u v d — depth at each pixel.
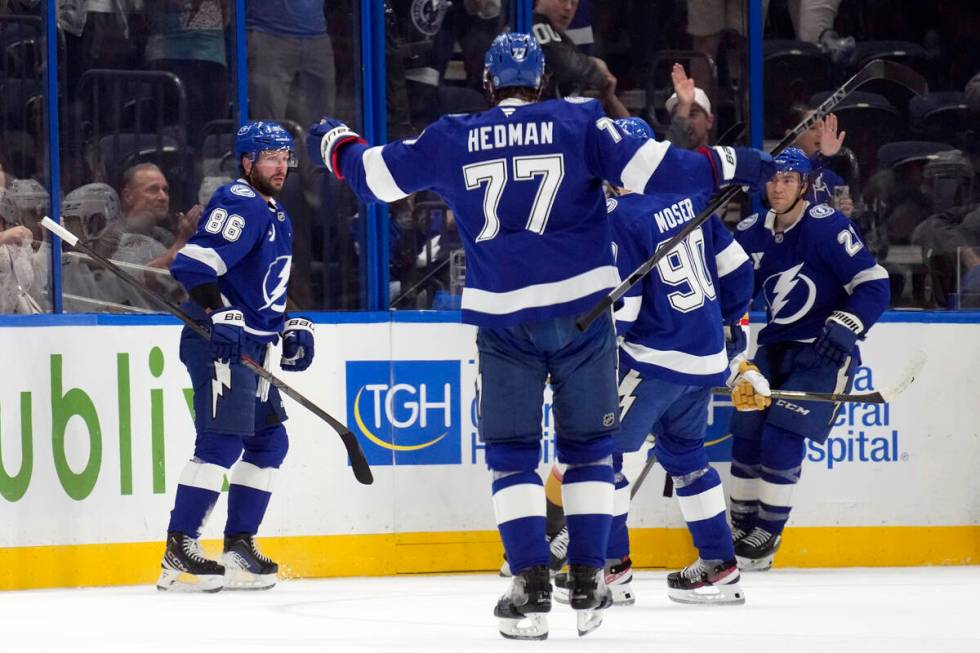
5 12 21.62
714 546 17.88
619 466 17.94
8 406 20.62
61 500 20.86
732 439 23.03
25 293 21.73
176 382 21.45
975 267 24.19
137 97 22.31
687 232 14.36
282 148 20.06
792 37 23.91
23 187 21.77
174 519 19.75
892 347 23.30
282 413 20.19
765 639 14.37
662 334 17.34
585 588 14.05
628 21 23.64
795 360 22.11
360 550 22.03
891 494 23.23
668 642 14.08
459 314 22.38
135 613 17.16
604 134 13.66
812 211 22.19
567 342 13.86
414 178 14.16
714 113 23.89
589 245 13.86
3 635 15.18
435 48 23.22
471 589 20.06
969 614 16.67
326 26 22.86
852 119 23.95
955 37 24.06
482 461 22.42
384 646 13.77
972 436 23.44
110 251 22.25
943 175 24.11
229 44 22.55
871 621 15.97
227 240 19.23
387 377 22.17
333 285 22.95
